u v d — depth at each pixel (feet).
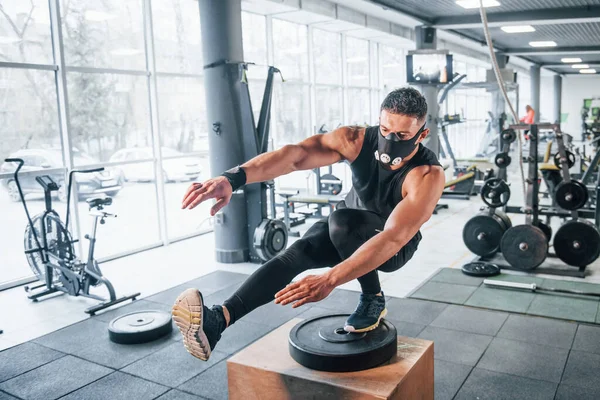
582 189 15.81
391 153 5.13
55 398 9.35
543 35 34.86
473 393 9.10
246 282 5.32
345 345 5.99
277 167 5.27
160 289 15.55
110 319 13.19
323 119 31.55
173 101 22.26
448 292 14.56
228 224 18.19
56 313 13.80
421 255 18.83
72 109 18.49
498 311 13.07
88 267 14.25
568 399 8.82
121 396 9.37
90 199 14.11
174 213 27.61
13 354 11.24
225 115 17.33
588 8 25.57
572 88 71.51
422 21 28.63
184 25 22.39
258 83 26.40
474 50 45.06
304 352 5.90
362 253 4.58
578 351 10.69
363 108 35.70
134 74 19.95
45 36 17.12
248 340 11.66
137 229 24.00
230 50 17.19
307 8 24.90
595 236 15.60
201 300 4.71
